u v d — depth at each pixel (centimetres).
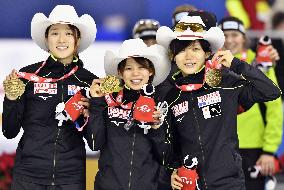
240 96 1446
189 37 1438
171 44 1468
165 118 1434
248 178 1792
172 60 1489
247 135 1789
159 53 1469
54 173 1455
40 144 1456
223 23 1864
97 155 1936
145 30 1798
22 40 2267
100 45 2308
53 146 1458
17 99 1439
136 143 1409
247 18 2467
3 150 2064
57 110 1453
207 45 1459
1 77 2241
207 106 1430
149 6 2412
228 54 1424
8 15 2352
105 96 1427
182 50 1445
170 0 2420
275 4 2525
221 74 1435
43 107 1466
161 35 1474
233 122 1427
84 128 1452
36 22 1501
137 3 2409
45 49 1545
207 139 1420
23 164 1462
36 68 1488
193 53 1441
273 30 2409
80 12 2389
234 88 1437
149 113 1389
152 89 1402
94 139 1410
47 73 1481
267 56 1777
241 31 1859
